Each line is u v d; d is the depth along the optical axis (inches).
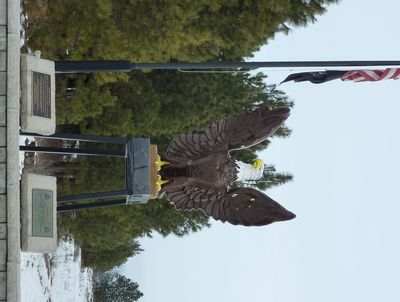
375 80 467.5
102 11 732.7
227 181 466.9
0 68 393.1
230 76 919.7
